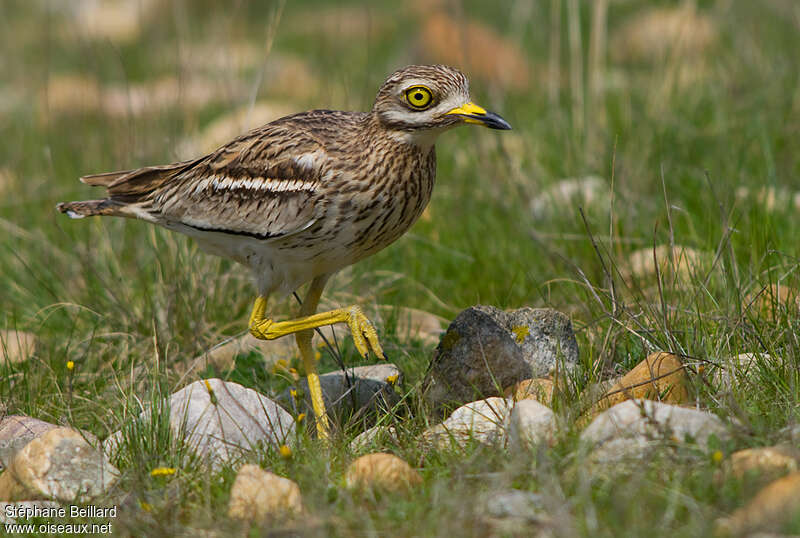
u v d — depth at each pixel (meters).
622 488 6.32
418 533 6.21
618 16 24.50
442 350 8.97
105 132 15.47
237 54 23.59
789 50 16.78
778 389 7.78
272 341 11.05
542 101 18.02
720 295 9.95
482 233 13.12
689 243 11.80
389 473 6.95
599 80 16.20
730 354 8.49
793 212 12.02
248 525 6.62
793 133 13.96
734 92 15.50
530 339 8.88
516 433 7.29
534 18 23.69
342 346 10.79
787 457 6.51
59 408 9.39
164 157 13.48
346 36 26.77
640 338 9.07
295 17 30.06
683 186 13.21
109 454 8.17
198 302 11.38
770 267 10.32
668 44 18.28
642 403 7.09
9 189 15.45
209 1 25.77
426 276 12.50
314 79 21.86
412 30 26.42
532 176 14.24
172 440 8.18
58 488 7.58
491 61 21.38
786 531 5.72
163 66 22.11
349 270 12.10
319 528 6.30
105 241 12.71
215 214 9.29
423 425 8.48
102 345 11.03
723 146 13.82
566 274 11.60
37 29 26.31
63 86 20.89
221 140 15.83
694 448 6.81
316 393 9.10
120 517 7.00
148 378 9.90
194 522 6.78
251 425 8.39
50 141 16.78
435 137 8.88
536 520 6.19
